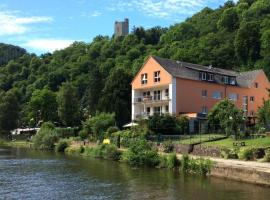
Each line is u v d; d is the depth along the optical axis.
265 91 88.88
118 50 158.50
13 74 196.88
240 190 33.09
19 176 43.31
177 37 139.88
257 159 42.59
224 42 123.94
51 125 100.12
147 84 79.06
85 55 175.88
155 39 165.25
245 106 85.12
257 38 115.62
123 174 43.69
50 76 167.88
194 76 77.75
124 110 85.50
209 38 125.12
